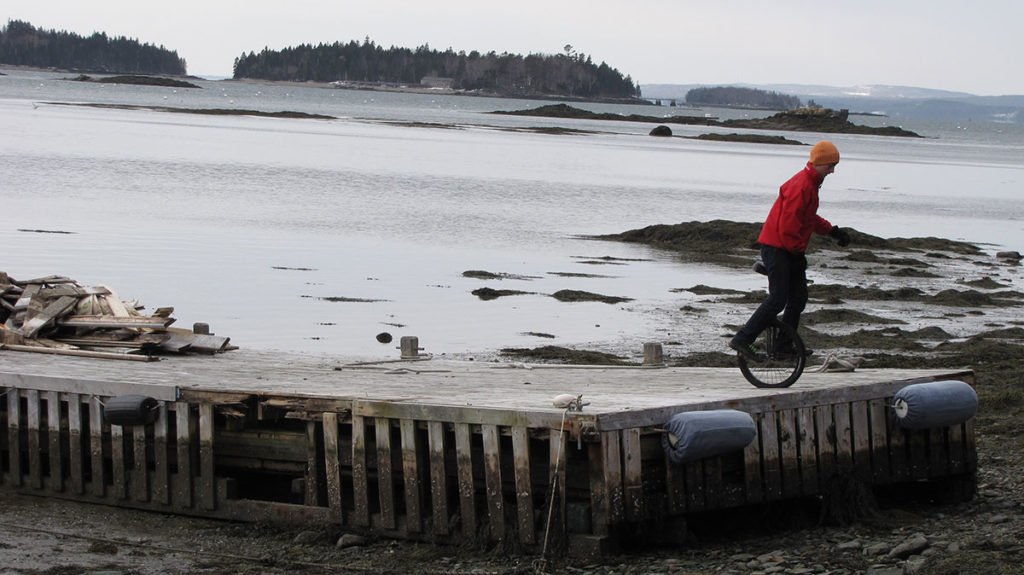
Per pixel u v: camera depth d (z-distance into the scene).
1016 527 10.38
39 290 14.74
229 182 51.88
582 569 9.37
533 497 9.88
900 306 26.36
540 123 172.75
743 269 32.44
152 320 14.20
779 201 10.52
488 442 9.77
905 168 96.38
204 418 11.19
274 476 12.44
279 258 30.30
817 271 32.12
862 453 11.07
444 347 19.86
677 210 49.81
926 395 11.00
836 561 9.38
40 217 36.34
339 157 72.62
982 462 13.23
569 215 45.75
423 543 10.30
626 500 9.41
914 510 11.67
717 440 9.53
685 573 9.22
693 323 23.17
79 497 11.95
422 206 46.12
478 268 30.27
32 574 9.70
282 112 155.12
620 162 83.81
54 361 13.19
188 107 161.00
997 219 52.94
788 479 10.47
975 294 27.80
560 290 26.97
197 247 31.55
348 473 10.84
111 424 11.46
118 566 9.96
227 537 10.83
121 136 80.62
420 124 141.00
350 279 27.34
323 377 12.27
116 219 36.94
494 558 9.76
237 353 14.48
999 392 16.33
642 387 11.30
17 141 68.31
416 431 10.13
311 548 10.41
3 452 12.57
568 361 18.78
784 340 10.91
